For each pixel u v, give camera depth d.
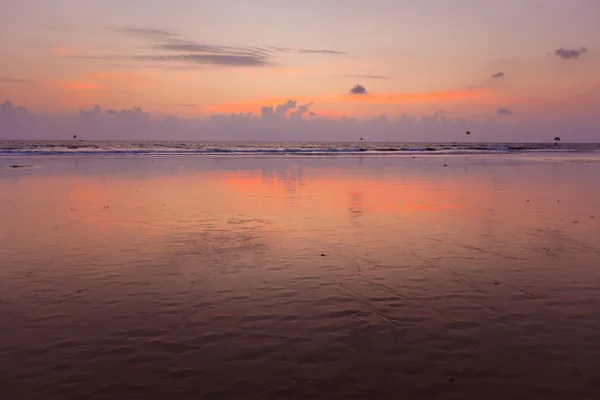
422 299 5.10
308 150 57.41
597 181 18.92
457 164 31.22
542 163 33.12
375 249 7.25
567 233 8.47
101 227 8.88
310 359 3.78
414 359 3.79
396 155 47.72
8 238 7.93
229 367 3.65
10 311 4.72
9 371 3.57
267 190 15.10
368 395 3.29
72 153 43.34
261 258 6.71
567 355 3.86
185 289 5.39
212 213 10.54
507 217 10.15
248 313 4.70
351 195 13.88
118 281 5.67
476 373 3.59
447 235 8.30
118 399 3.22
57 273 5.98
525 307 4.88
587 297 5.17
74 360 3.74
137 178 19.19
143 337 4.15
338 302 5.00
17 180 17.98
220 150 50.78
